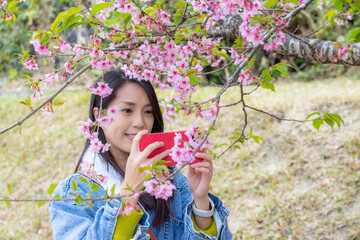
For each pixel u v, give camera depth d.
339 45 1.68
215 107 1.41
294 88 6.70
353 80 7.21
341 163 4.46
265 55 7.93
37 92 1.57
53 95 1.51
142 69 1.64
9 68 8.17
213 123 1.41
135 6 1.58
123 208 1.37
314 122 1.84
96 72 6.33
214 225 1.70
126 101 1.63
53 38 1.47
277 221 4.06
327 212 4.04
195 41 1.66
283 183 4.47
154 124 1.77
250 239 3.96
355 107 5.27
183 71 1.55
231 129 5.27
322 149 4.70
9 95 7.21
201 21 1.95
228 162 4.87
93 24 1.52
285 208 4.16
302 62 8.16
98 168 1.63
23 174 5.18
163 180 1.29
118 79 1.65
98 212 1.47
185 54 1.65
